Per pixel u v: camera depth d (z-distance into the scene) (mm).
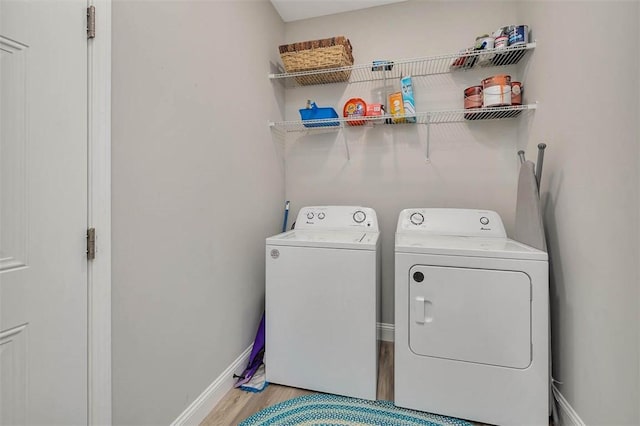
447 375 1443
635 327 922
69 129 867
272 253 1716
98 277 938
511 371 1365
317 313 1644
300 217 2166
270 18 2191
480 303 1397
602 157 1078
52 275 832
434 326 1457
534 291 1336
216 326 1539
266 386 1709
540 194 1627
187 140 1326
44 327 818
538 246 1410
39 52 798
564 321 1368
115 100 983
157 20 1160
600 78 1086
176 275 1265
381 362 1974
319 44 2047
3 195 738
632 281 934
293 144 2441
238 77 1755
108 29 958
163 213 1193
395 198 2252
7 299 746
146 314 1115
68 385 874
